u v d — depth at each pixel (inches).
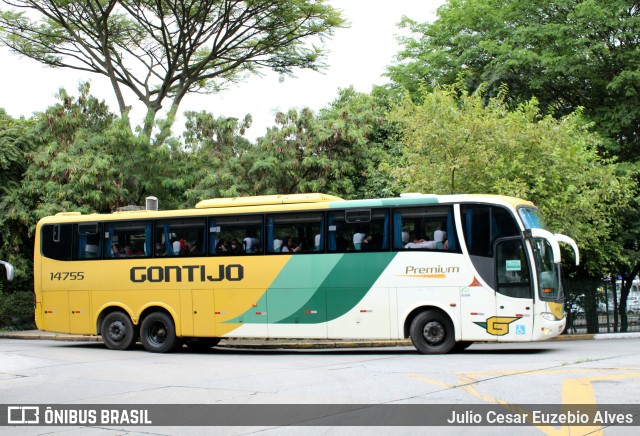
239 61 1275.8
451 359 634.2
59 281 834.2
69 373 589.3
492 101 979.3
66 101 1181.1
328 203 736.3
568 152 924.0
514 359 627.8
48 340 1011.3
